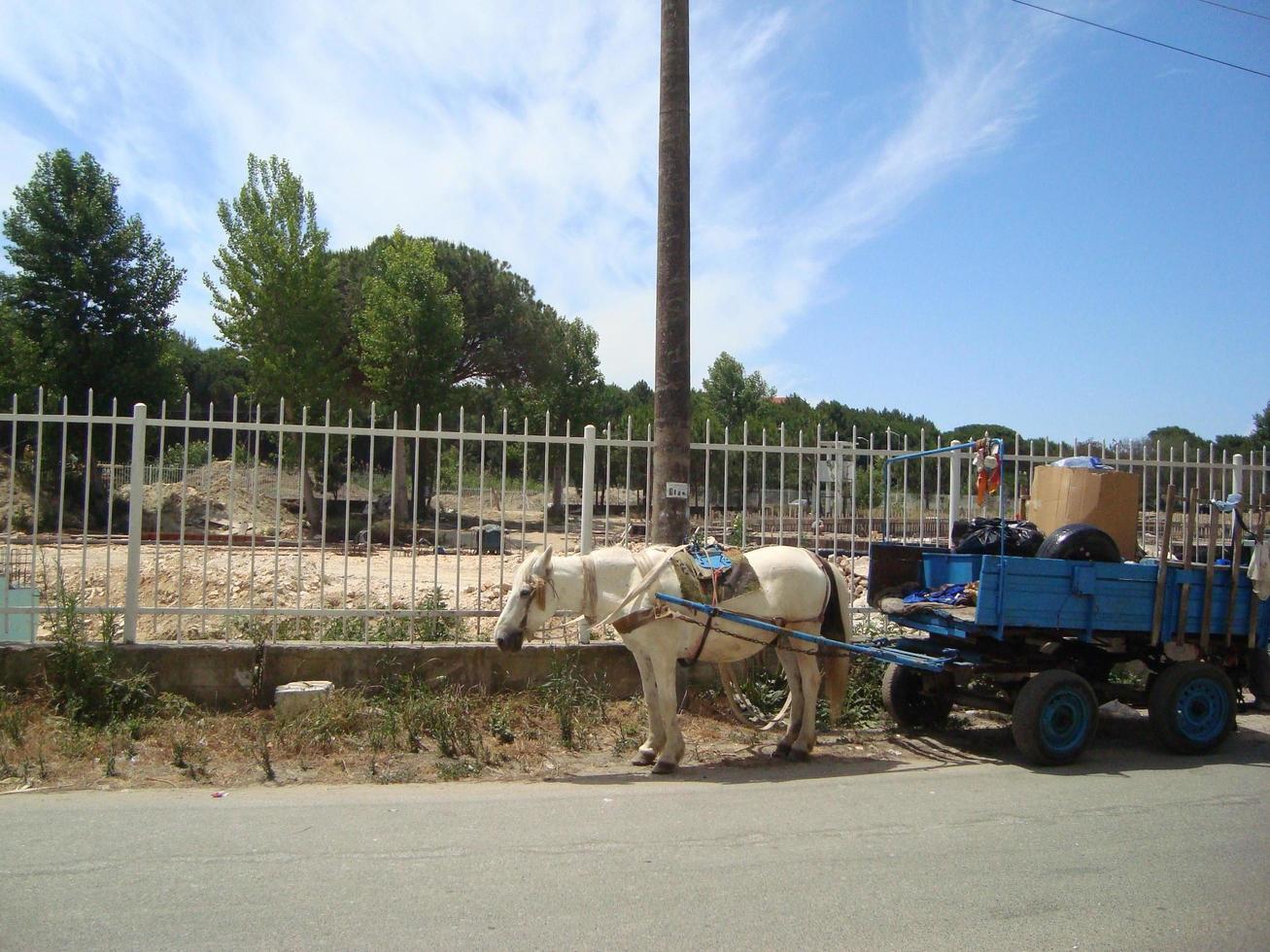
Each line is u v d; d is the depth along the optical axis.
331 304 26.58
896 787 6.82
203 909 4.36
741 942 4.09
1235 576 8.18
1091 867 5.09
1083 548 7.77
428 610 8.77
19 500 22.77
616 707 8.73
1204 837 5.66
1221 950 4.13
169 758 7.05
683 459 9.31
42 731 7.33
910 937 4.18
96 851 5.12
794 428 29.22
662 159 9.43
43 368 24.88
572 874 4.88
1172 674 7.88
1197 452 10.36
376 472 32.25
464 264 31.73
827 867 5.03
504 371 33.12
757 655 9.42
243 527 22.84
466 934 4.13
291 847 5.23
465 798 6.39
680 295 9.34
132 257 27.09
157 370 26.75
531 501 31.06
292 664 8.35
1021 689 7.61
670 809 6.14
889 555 8.66
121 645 8.16
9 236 25.95
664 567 7.42
